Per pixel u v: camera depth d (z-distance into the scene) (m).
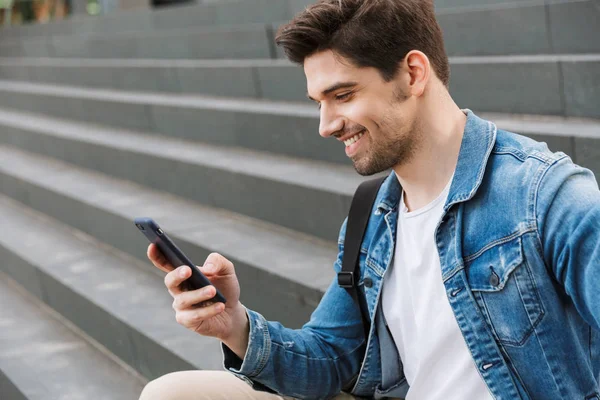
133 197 4.61
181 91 5.68
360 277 1.76
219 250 3.43
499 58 3.54
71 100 6.50
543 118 3.23
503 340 1.50
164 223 3.96
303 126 3.94
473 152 1.54
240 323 1.74
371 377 1.80
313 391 1.82
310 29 1.52
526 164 1.49
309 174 3.64
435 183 1.60
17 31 10.50
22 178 5.55
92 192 4.84
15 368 3.54
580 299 1.42
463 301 1.53
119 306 3.54
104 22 8.43
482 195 1.52
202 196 4.22
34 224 5.22
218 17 6.55
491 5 3.81
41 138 6.19
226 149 4.55
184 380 1.82
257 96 4.89
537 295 1.46
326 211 3.34
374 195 1.76
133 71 6.27
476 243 1.52
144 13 7.70
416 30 1.52
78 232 4.80
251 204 3.82
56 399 3.20
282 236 3.55
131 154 4.88
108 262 4.22
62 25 9.45
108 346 3.58
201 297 1.58
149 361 3.21
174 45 6.38
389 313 1.71
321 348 1.82
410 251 1.65
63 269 4.17
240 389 1.84
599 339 1.55
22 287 4.62
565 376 1.48
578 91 3.09
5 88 7.94
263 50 5.39
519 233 1.46
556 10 3.45
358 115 1.53
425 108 1.56
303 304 2.95
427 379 1.62
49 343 3.79
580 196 1.42
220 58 5.84
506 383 1.50
